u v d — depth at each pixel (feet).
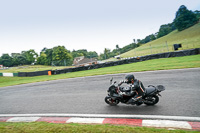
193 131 11.75
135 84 17.35
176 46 109.29
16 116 20.92
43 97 29.53
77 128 13.91
